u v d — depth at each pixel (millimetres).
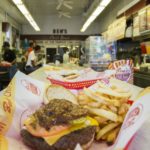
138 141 626
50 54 17000
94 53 6648
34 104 858
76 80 991
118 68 1195
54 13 16125
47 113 731
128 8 7684
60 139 666
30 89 886
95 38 6766
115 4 11578
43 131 692
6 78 5730
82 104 836
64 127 687
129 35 6906
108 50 7215
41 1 12117
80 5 13141
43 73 1135
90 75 1094
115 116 783
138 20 6156
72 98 879
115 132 760
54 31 17188
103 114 792
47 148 665
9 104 811
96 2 8906
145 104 605
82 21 16031
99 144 756
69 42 17219
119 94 869
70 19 17094
